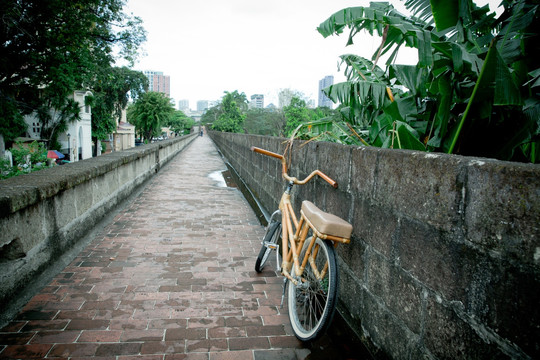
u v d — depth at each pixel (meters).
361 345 2.21
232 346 2.26
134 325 2.44
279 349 2.25
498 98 2.26
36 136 24.48
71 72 17.67
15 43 15.84
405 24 2.85
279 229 3.38
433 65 2.69
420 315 1.64
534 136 2.63
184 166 13.66
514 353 1.13
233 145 12.97
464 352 1.36
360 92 3.53
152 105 54.94
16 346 2.15
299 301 2.55
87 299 2.78
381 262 2.00
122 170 6.14
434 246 1.55
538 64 2.69
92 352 2.13
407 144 2.93
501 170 1.20
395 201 1.87
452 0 2.75
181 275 3.34
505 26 2.95
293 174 3.94
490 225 1.24
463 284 1.37
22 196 2.66
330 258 2.07
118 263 3.57
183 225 5.12
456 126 2.97
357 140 4.45
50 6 14.76
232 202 6.93
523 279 1.11
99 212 4.79
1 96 16.00
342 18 3.45
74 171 4.00
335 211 2.68
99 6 17.09
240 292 3.03
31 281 2.87
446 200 1.48
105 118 33.84
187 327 2.45
